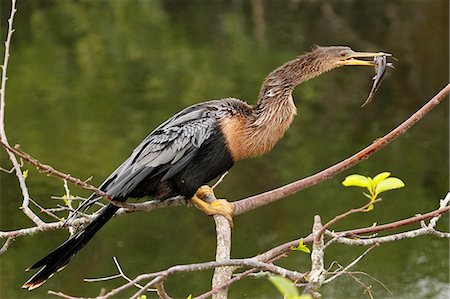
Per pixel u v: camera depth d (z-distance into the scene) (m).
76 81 23.53
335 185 16.39
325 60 6.49
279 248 4.98
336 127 19.86
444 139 18.92
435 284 12.40
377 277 12.62
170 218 14.75
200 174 6.32
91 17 30.42
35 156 17.56
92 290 12.66
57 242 13.62
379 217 14.99
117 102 21.53
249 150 6.52
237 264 4.18
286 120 6.59
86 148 18.09
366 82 22.89
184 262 13.45
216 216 6.16
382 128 19.83
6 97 22.08
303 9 30.14
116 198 5.89
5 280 12.59
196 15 30.66
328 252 13.41
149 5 31.66
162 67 24.83
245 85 22.69
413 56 25.20
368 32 27.67
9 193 15.24
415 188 16.31
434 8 28.61
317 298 4.24
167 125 6.38
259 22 29.36
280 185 16.39
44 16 30.20
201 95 21.98
